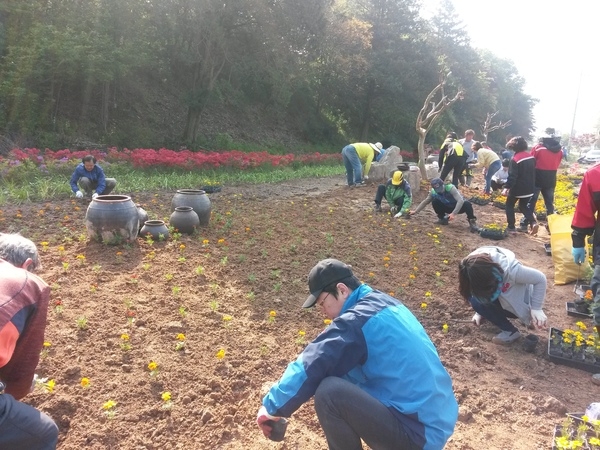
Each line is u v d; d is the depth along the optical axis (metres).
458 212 9.29
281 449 3.17
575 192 14.60
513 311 4.72
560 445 3.17
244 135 26.45
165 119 22.55
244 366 4.08
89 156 9.27
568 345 4.69
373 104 35.62
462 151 12.11
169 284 5.66
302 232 8.52
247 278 6.06
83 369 3.84
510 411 3.77
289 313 5.18
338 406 2.38
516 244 8.73
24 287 2.32
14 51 16.23
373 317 2.43
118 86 20.33
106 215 6.63
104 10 16.98
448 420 2.44
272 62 20.92
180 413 3.42
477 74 43.06
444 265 7.09
